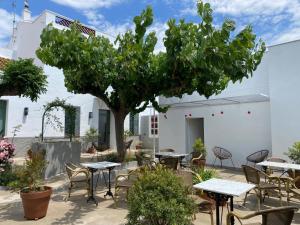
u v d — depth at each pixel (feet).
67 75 30.09
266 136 35.06
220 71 24.84
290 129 31.78
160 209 12.35
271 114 33.37
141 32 25.09
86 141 51.34
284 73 32.53
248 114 36.94
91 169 22.44
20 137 42.42
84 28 53.98
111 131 58.18
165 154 34.58
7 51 53.47
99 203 21.59
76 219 18.07
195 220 17.75
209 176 20.65
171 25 22.81
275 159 27.66
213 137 40.63
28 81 27.91
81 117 51.65
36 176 18.79
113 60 25.08
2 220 17.81
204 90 28.84
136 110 34.58
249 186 14.99
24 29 53.88
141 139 64.64
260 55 22.31
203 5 20.22
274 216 11.03
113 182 28.99
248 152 36.60
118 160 33.55
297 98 31.40
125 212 19.42
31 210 17.81
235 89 38.96
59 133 47.44
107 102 33.35
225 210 19.74
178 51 23.15
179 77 26.63
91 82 29.14
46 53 22.84
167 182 13.51
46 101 45.88
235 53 20.25
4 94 28.81
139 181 13.89
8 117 41.22
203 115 42.14
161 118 48.29
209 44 20.26
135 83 28.76
